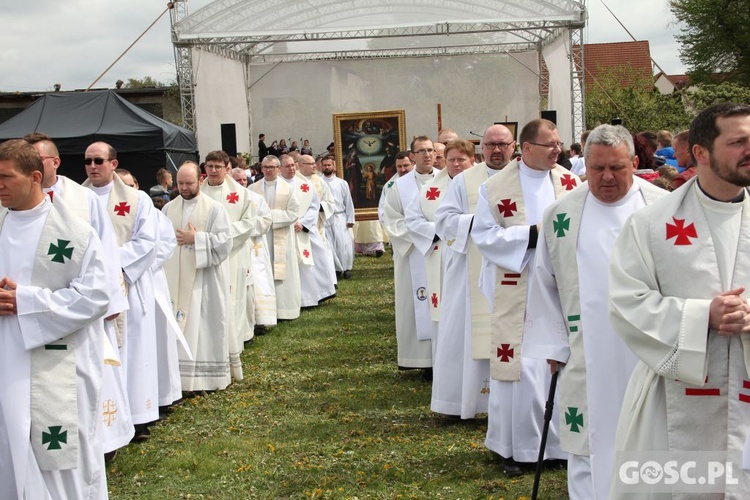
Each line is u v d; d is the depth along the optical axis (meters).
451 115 25.56
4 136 15.83
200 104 21.89
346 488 5.27
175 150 16.81
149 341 6.72
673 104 26.02
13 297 4.14
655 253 3.28
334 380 8.26
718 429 3.15
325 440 6.31
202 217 8.06
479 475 5.43
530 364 5.38
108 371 5.84
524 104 25.30
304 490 5.26
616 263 3.37
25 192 4.26
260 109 25.75
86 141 15.63
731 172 3.04
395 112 17.95
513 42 24.67
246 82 25.38
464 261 6.38
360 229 19.64
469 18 21.62
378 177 18.20
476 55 25.23
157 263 7.02
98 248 4.34
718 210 3.22
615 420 4.09
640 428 3.35
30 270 4.25
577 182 5.46
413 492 5.14
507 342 5.41
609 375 4.10
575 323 4.27
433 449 5.97
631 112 26.08
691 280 3.20
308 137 25.80
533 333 4.43
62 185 5.13
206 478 5.62
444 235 6.29
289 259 11.98
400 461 5.74
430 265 7.43
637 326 3.21
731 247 3.19
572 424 4.32
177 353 7.52
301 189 12.60
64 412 4.22
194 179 8.04
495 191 5.48
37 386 4.20
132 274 6.50
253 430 6.70
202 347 7.99
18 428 4.14
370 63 25.53
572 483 4.37
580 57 21.69
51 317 4.16
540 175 5.45
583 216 4.24
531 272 5.39
